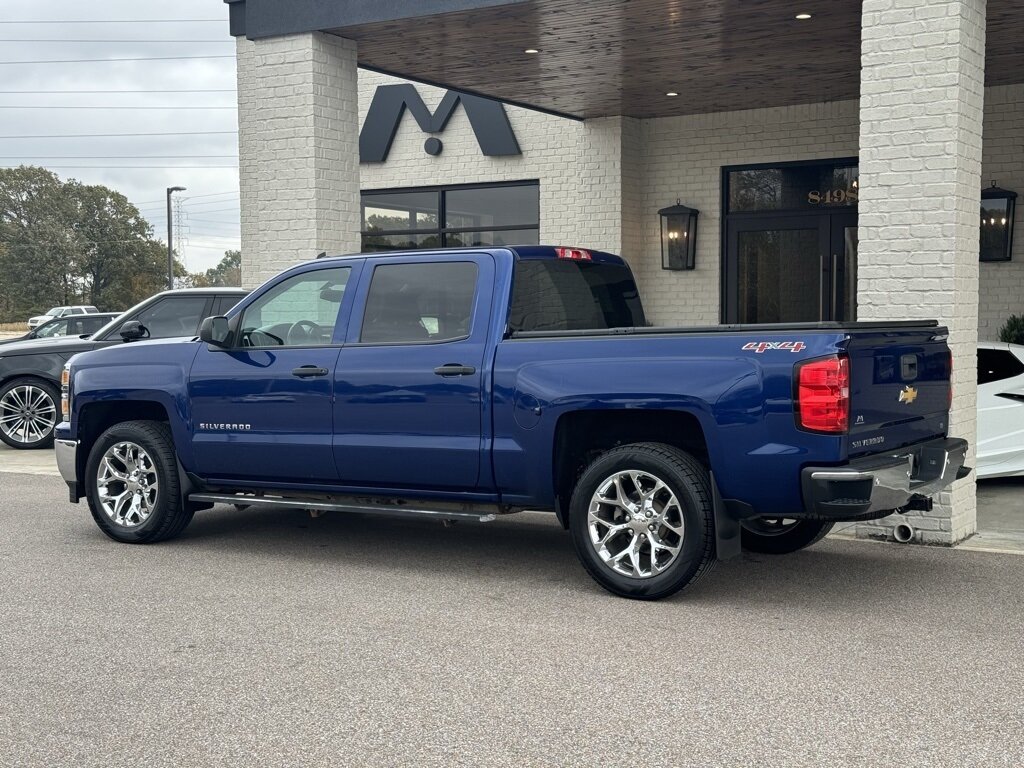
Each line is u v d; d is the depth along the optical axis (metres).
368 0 9.97
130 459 7.96
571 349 6.43
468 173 15.81
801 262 14.11
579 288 7.31
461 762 4.04
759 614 5.99
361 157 16.55
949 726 4.34
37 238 108.94
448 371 6.73
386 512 7.06
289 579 6.84
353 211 10.75
